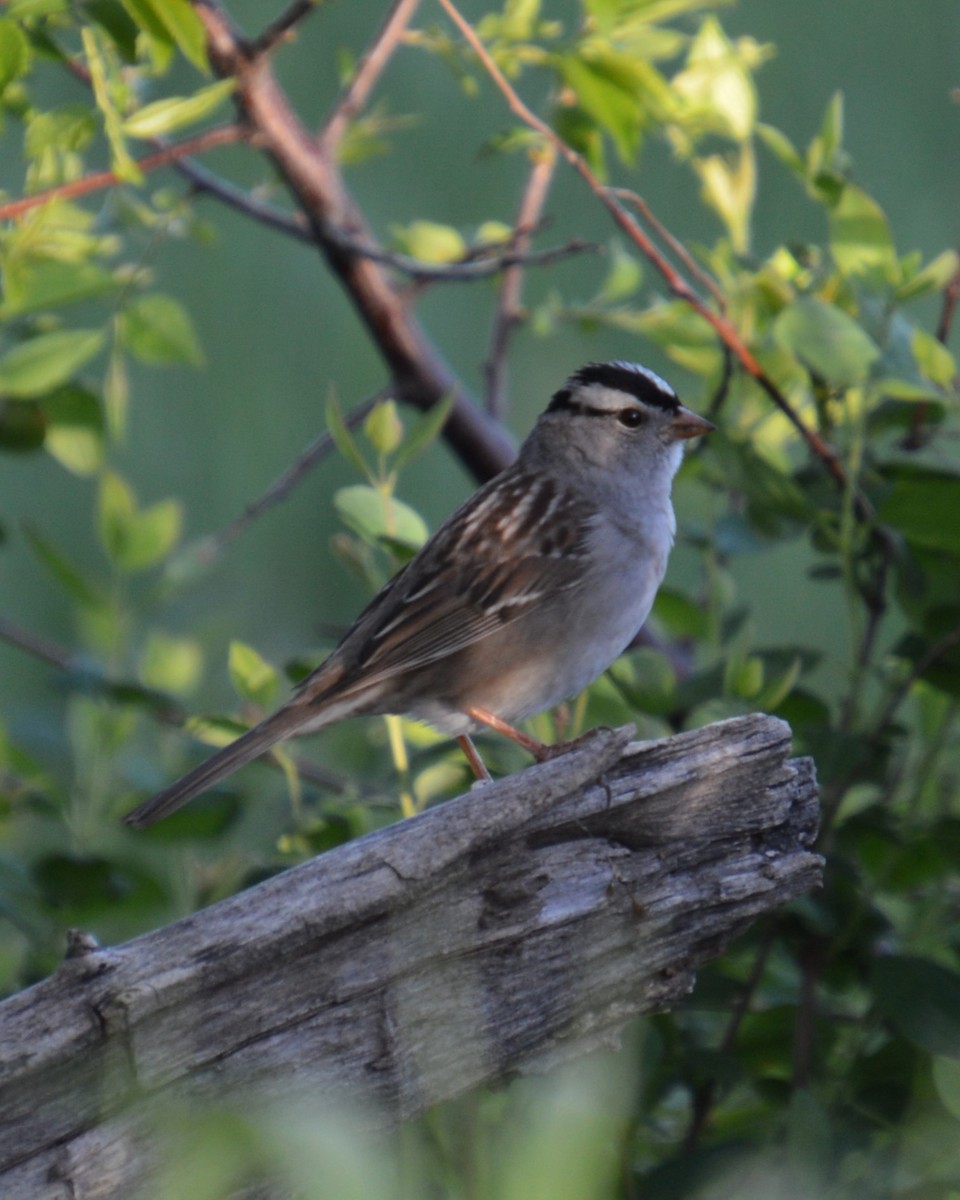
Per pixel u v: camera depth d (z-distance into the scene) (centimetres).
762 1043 702
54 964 705
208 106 632
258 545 1273
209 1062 443
